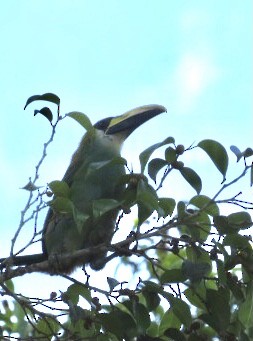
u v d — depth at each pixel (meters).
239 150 5.06
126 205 5.27
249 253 5.05
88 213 6.61
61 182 5.30
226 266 5.02
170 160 5.18
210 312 5.07
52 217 6.77
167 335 5.13
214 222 5.04
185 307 5.03
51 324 5.53
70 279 5.34
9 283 6.14
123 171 6.78
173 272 5.06
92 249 6.03
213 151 5.13
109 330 4.99
